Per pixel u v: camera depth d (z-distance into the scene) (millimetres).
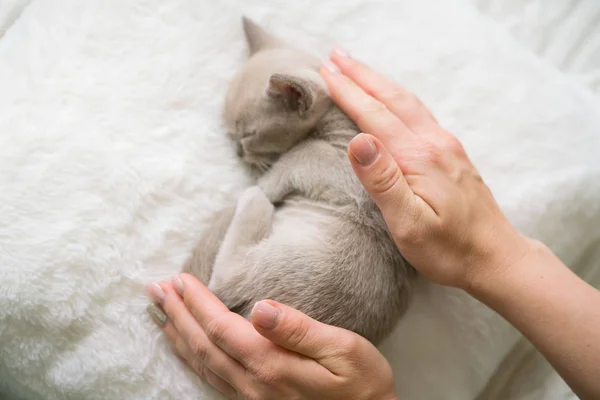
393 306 437
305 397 398
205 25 484
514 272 400
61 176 438
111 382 425
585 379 386
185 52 478
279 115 461
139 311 436
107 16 473
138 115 461
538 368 489
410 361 454
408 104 443
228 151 476
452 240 401
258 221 448
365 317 427
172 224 449
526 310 397
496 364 466
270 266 432
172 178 452
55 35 467
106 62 468
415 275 454
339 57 468
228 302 434
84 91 458
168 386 430
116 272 435
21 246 422
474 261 404
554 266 404
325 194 450
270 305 389
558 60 546
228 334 403
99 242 434
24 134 441
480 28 499
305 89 443
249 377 405
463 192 409
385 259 435
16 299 415
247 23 479
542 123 480
